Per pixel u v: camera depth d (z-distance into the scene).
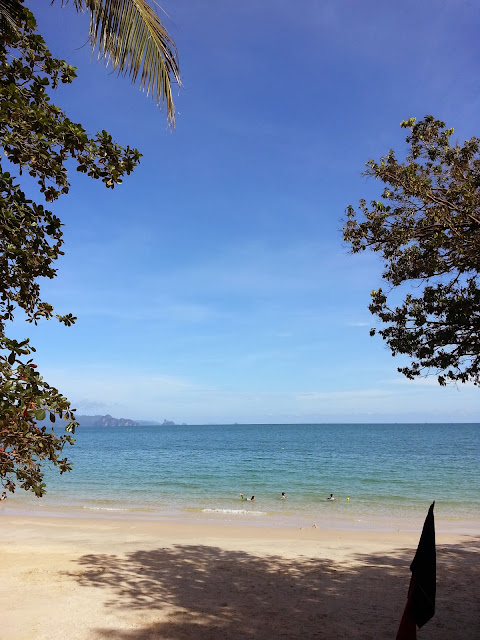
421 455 59.22
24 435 3.19
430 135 7.58
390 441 100.81
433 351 6.89
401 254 7.33
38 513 19.42
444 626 7.23
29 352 3.10
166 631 6.75
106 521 17.33
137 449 78.44
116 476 35.72
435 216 6.70
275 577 9.77
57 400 3.20
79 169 4.07
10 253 3.61
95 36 4.96
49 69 4.09
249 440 113.94
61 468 3.36
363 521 18.19
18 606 7.62
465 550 12.69
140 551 12.03
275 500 24.02
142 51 5.01
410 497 25.03
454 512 20.67
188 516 18.95
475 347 6.87
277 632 6.82
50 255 3.94
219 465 46.16
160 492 26.95
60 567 10.18
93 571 9.90
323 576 9.89
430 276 7.10
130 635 6.57
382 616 7.56
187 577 9.64
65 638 6.41
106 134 4.07
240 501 23.58
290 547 12.86
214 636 6.62
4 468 3.23
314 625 7.12
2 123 3.52
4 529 15.37
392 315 7.43
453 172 7.41
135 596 8.29
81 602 7.88
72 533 14.70
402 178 7.19
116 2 4.90
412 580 4.66
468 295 6.56
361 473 37.75
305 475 36.41
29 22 3.95
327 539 14.32
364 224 7.46
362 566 10.79
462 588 9.23
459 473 37.47
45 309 4.07
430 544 4.64
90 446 89.19
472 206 6.54
